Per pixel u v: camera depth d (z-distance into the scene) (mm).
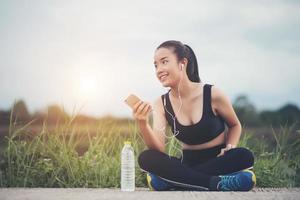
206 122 2613
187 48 2709
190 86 2666
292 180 3068
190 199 2119
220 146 2660
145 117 2541
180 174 2529
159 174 2564
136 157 3021
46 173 2953
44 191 2514
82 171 2979
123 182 2584
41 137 3062
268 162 3107
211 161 2557
